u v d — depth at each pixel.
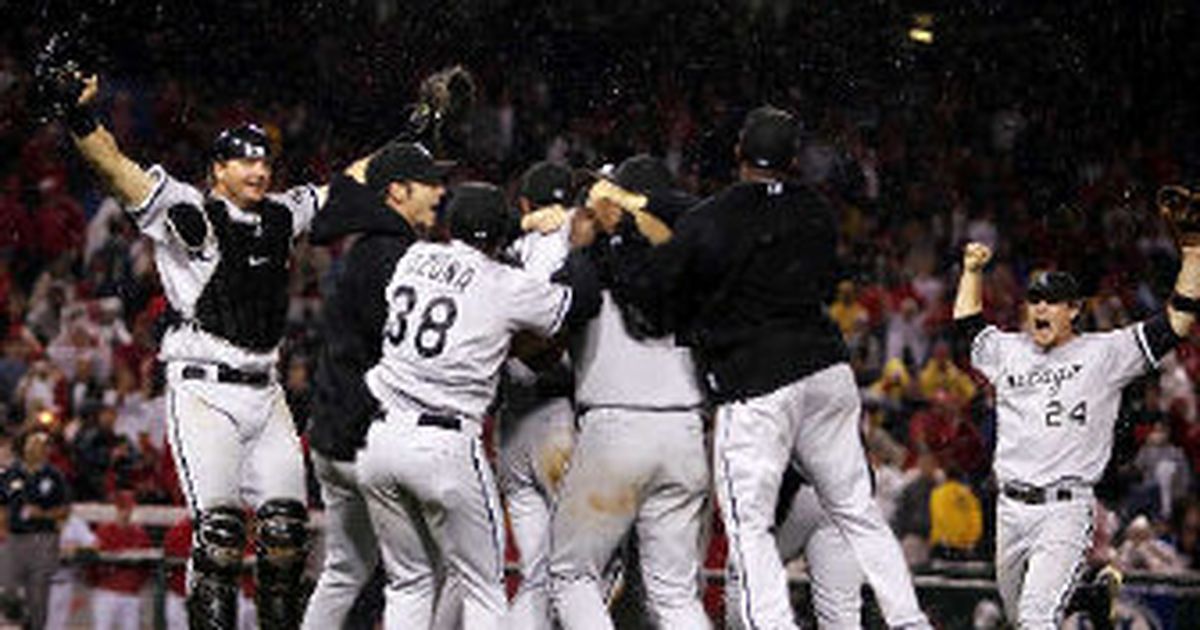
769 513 28.33
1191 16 90.12
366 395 28.84
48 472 47.19
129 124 82.31
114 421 58.62
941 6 87.25
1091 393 34.09
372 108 76.56
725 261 28.09
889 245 79.75
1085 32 89.75
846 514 28.97
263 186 29.75
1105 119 90.00
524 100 79.50
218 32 79.56
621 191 29.28
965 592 41.31
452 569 29.12
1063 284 34.25
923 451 56.25
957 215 84.44
